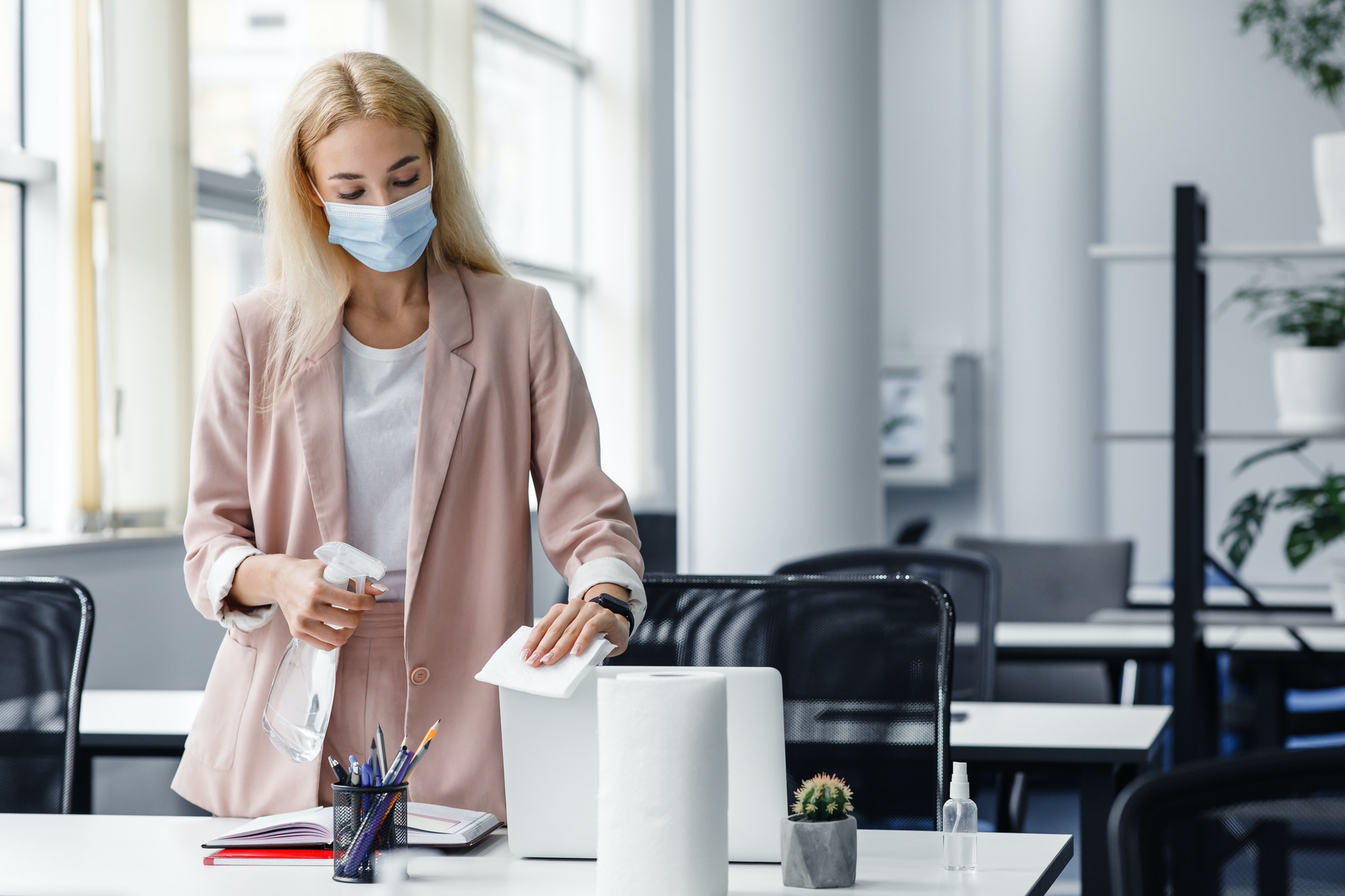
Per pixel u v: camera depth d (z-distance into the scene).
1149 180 6.71
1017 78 6.60
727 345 3.90
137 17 3.08
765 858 1.32
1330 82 4.80
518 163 5.61
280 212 1.53
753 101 3.87
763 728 1.32
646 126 5.93
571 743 1.33
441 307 1.55
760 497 3.90
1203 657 3.27
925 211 7.13
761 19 3.85
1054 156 6.54
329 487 1.49
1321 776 0.98
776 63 3.85
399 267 1.52
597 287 5.93
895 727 1.69
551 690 1.31
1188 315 3.09
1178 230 3.09
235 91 4.56
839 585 1.75
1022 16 6.58
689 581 1.78
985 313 7.05
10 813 1.69
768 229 3.87
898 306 7.18
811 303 3.87
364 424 1.52
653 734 1.14
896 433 6.84
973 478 6.99
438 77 4.14
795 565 2.68
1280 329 3.24
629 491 5.88
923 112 7.13
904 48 7.15
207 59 4.55
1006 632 3.43
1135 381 6.73
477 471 1.54
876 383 3.98
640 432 5.91
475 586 1.52
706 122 3.90
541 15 5.69
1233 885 0.97
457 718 1.50
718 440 3.92
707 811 1.15
